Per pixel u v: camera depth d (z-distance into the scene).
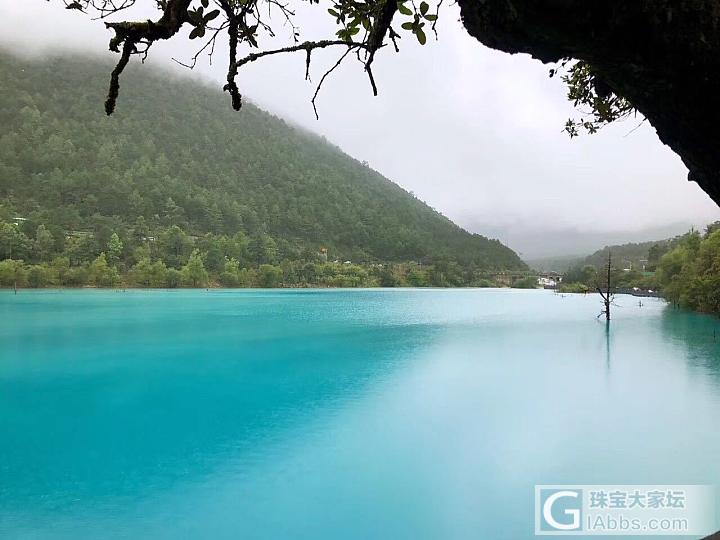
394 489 7.62
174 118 133.00
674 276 39.09
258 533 6.43
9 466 8.49
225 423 10.84
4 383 14.34
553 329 27.16
